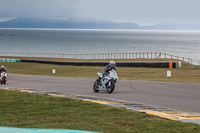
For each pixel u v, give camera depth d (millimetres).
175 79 45125
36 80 44281
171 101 21859
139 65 75250
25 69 84188
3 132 11016
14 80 45375
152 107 19078
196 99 22703
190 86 31344
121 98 23734
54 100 21766
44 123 14242
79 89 30797
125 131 12328
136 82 36500
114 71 27047
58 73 69000
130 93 26719
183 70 65625
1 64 102875
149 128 12891
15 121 14883
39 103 20531
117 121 14461
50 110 17844
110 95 25594
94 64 84188
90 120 14797
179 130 12438
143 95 25250
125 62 77188
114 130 12500
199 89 28781
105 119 14992
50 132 11023
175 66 70688
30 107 19047
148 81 37531
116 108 17906
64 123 14148
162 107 19062
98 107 18516
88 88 31656
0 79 39094
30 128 12008
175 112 17297
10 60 113188
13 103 20734
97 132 11211
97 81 27906
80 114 16438
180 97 23812
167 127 13055
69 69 77312
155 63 73125
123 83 35500
